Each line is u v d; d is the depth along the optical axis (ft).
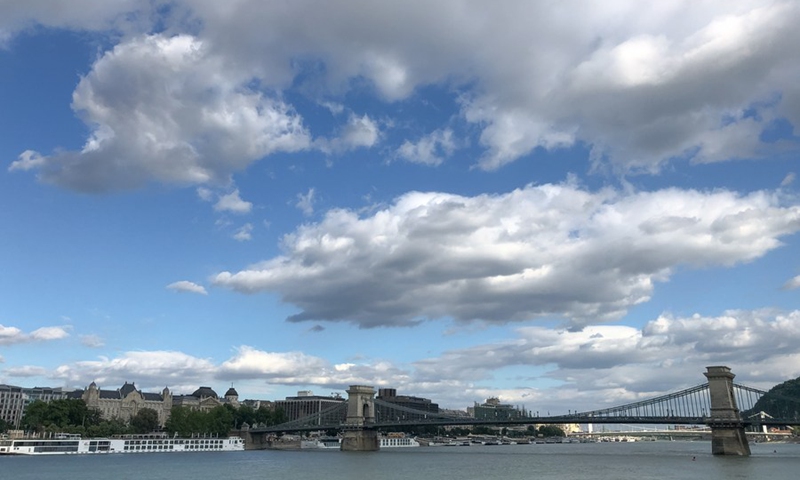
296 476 561.84
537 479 520.42
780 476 506.48
